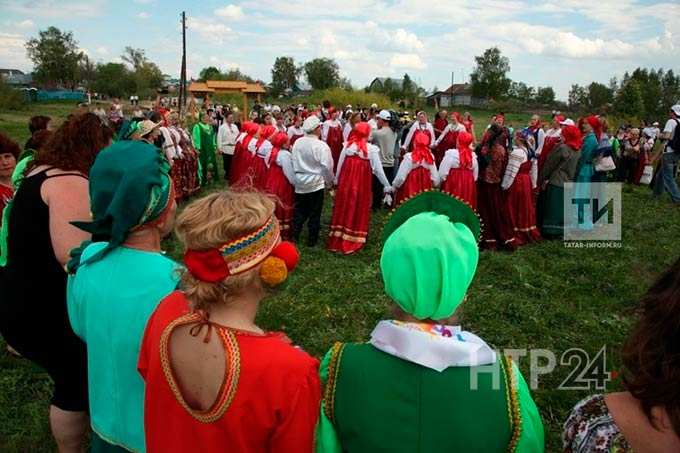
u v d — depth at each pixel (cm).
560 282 608
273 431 139
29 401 361
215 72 7506
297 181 706
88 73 6994
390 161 964
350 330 472
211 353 138
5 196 395
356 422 142
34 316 239
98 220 181
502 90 7312
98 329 184
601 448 114
